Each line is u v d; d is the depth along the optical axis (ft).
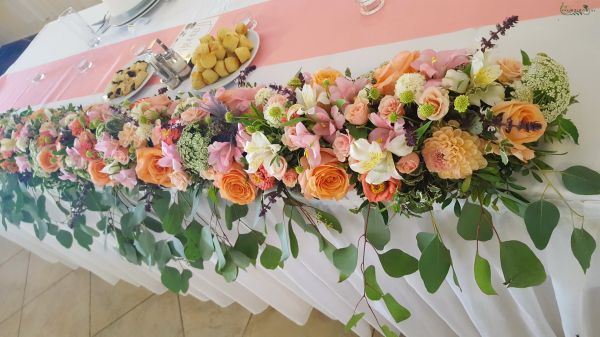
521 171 1.53
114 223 3.58
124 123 2.39
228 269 2.55
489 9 2.01
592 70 1.59
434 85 1.39
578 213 1.55
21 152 3.09
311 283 3.24
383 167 1.44
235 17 3.17
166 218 2.48
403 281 2.61
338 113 1.52
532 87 1.34
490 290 1.67
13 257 8.45
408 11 2.27
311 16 2.72
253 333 4.99
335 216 2.25
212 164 1.89
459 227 1.65
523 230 1.81
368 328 4.06
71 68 4.07
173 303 5.97
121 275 5.66
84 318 6.55
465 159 1.38
